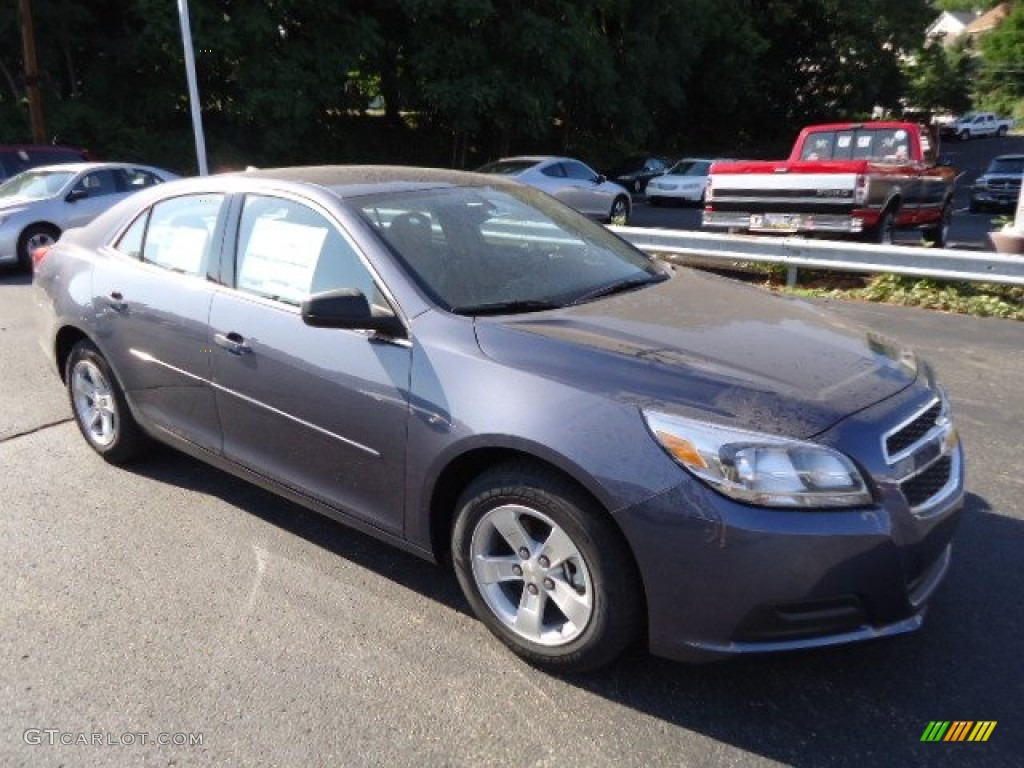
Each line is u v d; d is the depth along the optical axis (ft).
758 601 8.05
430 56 78.23
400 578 11.41
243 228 12.18
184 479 14.47
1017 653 9.74
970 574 11.36
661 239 32.99
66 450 15.69
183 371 12.66
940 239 41.47
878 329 24.09
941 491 9.17
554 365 9.10
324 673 9.43
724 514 7.98
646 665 9.55
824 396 8.70
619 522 8.32
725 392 8.57
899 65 156.56
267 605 10.74
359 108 87.71
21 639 10.04
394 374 9.95
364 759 8.19
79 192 37.68
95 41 70.95
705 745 8.35
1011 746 8.32
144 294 13.21
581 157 107.24
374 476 10.41
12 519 13.02
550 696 9.05
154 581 11.30
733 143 146.72
